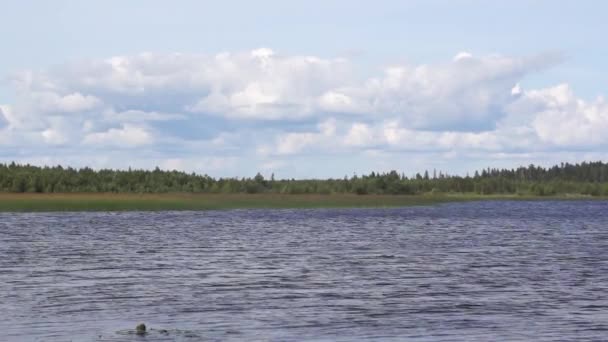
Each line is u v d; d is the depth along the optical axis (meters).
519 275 51.56
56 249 70.69
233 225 114.25
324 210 183.00
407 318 35.72
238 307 38.53
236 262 59.88
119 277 50.06
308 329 33.34
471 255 66.44
